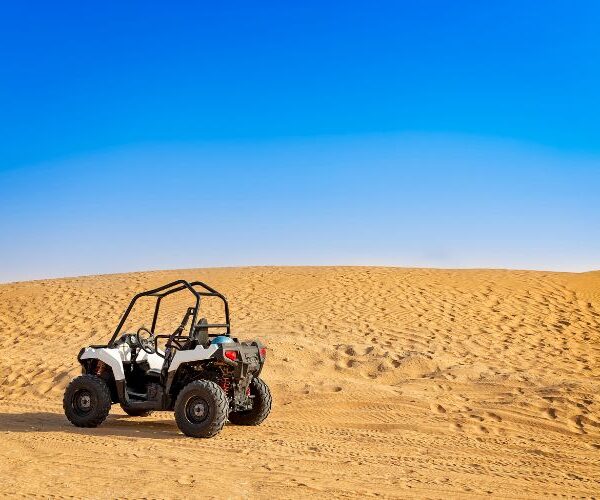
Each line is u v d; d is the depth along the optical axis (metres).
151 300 23.78
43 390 13.60
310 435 9.01
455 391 12.20
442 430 9.52
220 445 8.09
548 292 23.92
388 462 7.35
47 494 5.81
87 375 9.70
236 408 9.25
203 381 8.70
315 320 20.03
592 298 23.23
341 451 7.88
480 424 9.88
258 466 6.96
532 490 6.39
